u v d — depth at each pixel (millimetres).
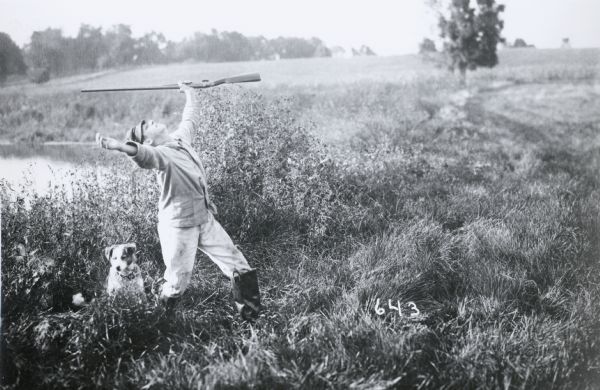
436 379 2719
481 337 2955
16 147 5348
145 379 2619
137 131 2932
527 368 2730
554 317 3287
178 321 3055
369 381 2545
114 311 2920
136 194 3957
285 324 3084
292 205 4133
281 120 4828
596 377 2756
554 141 5848
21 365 2668
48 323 2840
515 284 3502
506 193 5020
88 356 2748
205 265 3645
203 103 4484
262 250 3873
